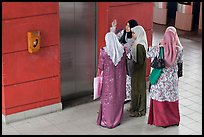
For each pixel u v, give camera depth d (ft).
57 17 21.25
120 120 21.42
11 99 21.15
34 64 21.25
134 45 21.74
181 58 20.76
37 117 22.09
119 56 20.34
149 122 21.56
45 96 22.18
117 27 23.98
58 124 21.45
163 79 20.62
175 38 20.18
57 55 21.89
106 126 21.08
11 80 20.84
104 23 23.65
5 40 20.03
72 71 23.97
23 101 21.53
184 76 28.73
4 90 20.81
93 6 23.56
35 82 21.59
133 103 22.43
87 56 24.29
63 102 23.94
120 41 22.61
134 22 22.48
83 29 23.63
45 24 20.94
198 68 30.48
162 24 44.42
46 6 20.67
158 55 20.22
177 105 21.30
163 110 20.99
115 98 20.77
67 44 23.26
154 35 40.14
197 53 34.17
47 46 21.38
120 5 23.68
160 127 21.29
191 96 25.35
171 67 20.54
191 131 21.02
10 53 20.38
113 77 20.48
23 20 20.20
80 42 23.75
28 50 20.76
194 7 42.32
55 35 21.45
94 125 21.40
